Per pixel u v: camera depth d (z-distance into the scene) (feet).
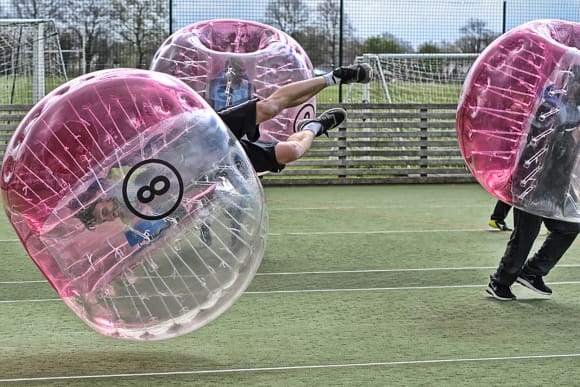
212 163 17.71
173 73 31.96
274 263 32.27
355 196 55.06
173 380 18.47
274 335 22.17
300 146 23.56
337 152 61.93
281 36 33.47
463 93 23.79
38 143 17.43
